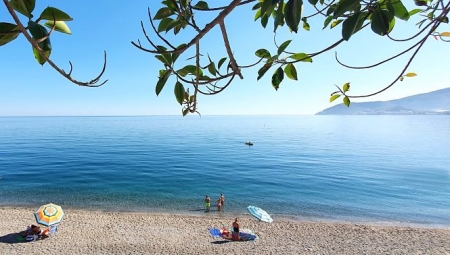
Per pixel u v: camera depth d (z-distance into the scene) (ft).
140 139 316.60
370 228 59.57
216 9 3.95
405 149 234.58
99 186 105.91
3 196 89.51
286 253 45.50
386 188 108.58
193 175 129.29
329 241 51.19
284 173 136.36
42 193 94.48
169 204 83.87
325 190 104.83
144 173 131.44
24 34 2.81
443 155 199.72
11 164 149.48
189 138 335.88
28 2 2.96
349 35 3.57
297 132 452.35
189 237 51.65
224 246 47.67
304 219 71.36
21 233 48.67
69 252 43.86
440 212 79.92
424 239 52.85
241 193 99.35
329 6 4.24
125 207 79.66
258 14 5.07
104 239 49.65
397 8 3.54
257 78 4.71
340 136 371.76
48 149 215.31
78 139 307.78
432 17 4.24
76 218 61.87
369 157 191.21
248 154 203.10
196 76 4.67
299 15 3.21
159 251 45.19
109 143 268.00
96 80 3.25
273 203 87.35
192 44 4.04
